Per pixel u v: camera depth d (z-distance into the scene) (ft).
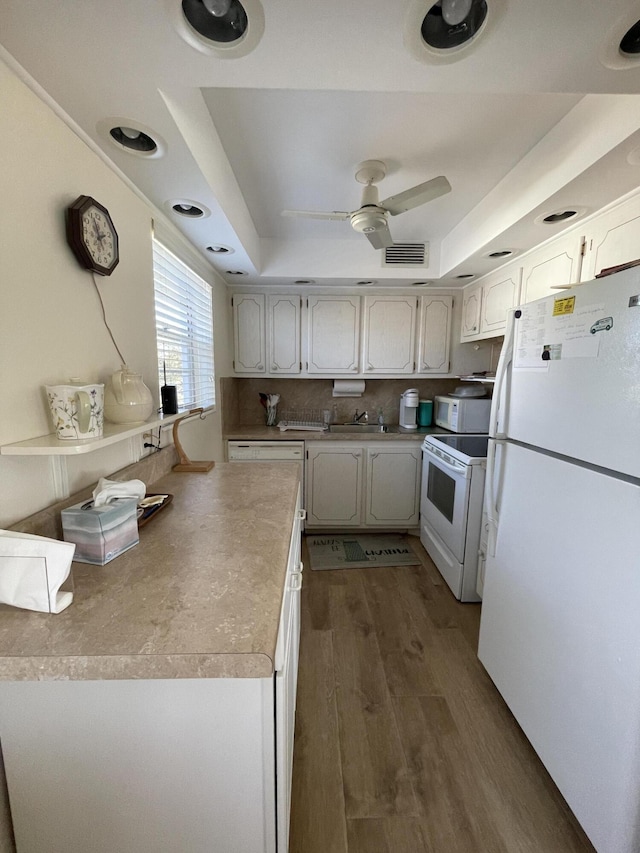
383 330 9.99
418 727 4.57
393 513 9.91
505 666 4.63
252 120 4.45
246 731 2.19
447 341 10.08
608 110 3.80
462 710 4.81
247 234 6.95
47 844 2.35
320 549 9.34
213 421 8.52
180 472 5.57
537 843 3.45
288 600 3.21
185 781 2.25
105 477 3.94
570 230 5.78
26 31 2.39
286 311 9.89
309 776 3.99
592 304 3.28
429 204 6.77
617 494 3.01
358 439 9.61
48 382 3.06
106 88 2.89
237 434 9.56
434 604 7.10
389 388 11.28
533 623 4.07
